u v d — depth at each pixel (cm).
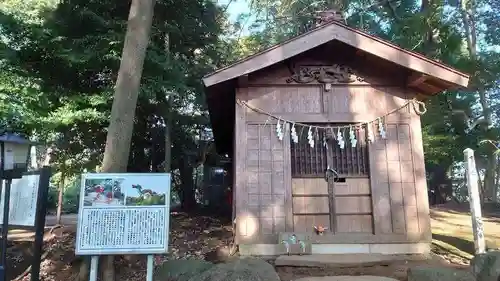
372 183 670
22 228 465
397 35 1401
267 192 660
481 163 2003
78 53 805
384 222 660
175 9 1018
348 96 700
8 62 714
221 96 769
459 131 1711
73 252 728
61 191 1156
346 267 589
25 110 644
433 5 1262
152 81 871
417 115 699
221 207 1583
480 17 1586
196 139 1634
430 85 703
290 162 672
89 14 852
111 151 550
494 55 1466
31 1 1089
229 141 1213
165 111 1133
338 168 682
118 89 571
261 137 679
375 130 689
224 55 1455
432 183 2150
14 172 485
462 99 1666
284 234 635
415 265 601
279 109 691
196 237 868
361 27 1446
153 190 450
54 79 859
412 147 686
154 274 532
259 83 695
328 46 699
